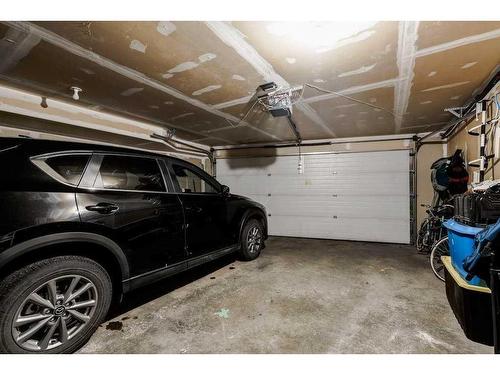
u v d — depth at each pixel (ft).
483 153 10.09
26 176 5.70
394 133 18.49
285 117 14.15
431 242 15.65
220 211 11.54
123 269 7.29
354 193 20.18
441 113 13.30
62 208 6.00
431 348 6.39
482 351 6.26
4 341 5.10
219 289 10.18
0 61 7.52
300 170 21.86
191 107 12.17
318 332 7.13
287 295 9.58
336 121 15.12
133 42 6.56
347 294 9.66
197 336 6.98
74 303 6.20
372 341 6.70
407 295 9.56
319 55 7.24
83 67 7.95
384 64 7.80
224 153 24.68
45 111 10.55
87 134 12.59
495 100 9.08
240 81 9.10
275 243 19.21
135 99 10.98
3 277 5.32
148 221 8.02
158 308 8.62
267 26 5.90
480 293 6.52
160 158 9.29
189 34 6.21
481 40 6.44
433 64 7.80
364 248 17.37
